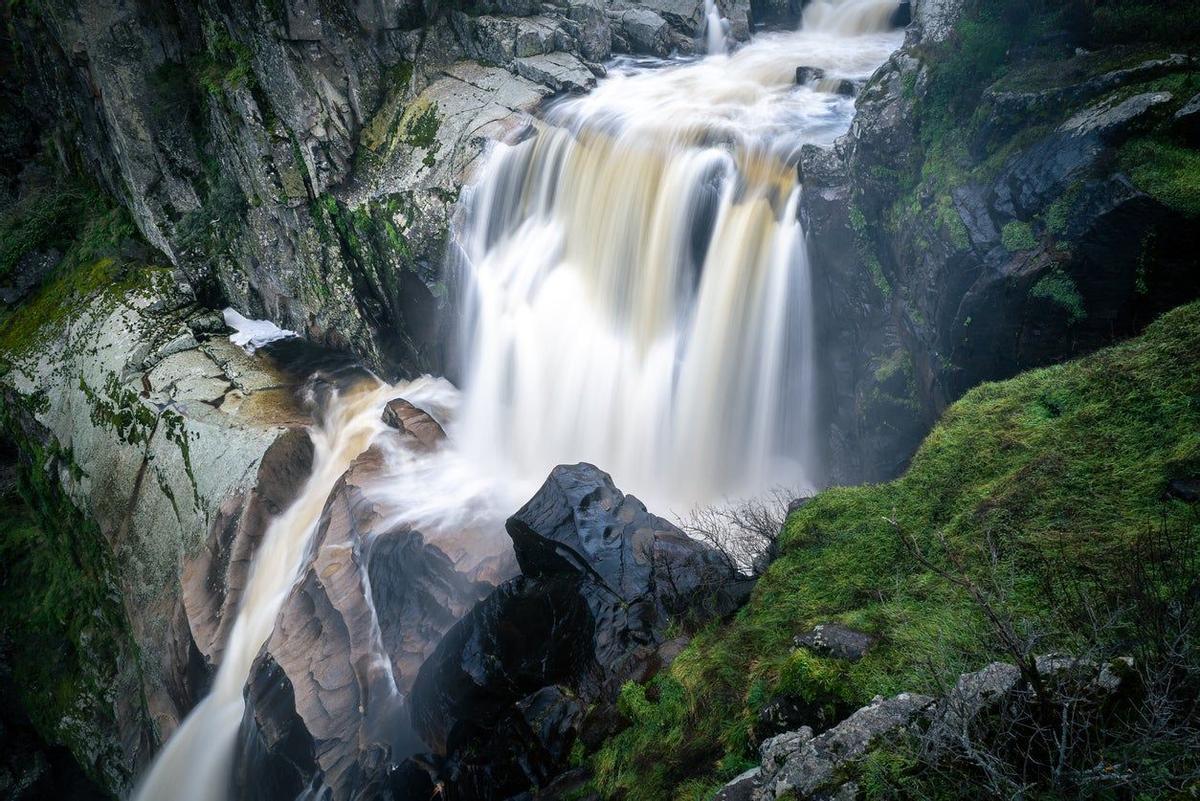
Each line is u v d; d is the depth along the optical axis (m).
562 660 8.96
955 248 10.86
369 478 15.02
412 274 18.03
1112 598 5.63
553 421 16.78
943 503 7.80
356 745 11.66
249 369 19.45
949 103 12.04
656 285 15.66
